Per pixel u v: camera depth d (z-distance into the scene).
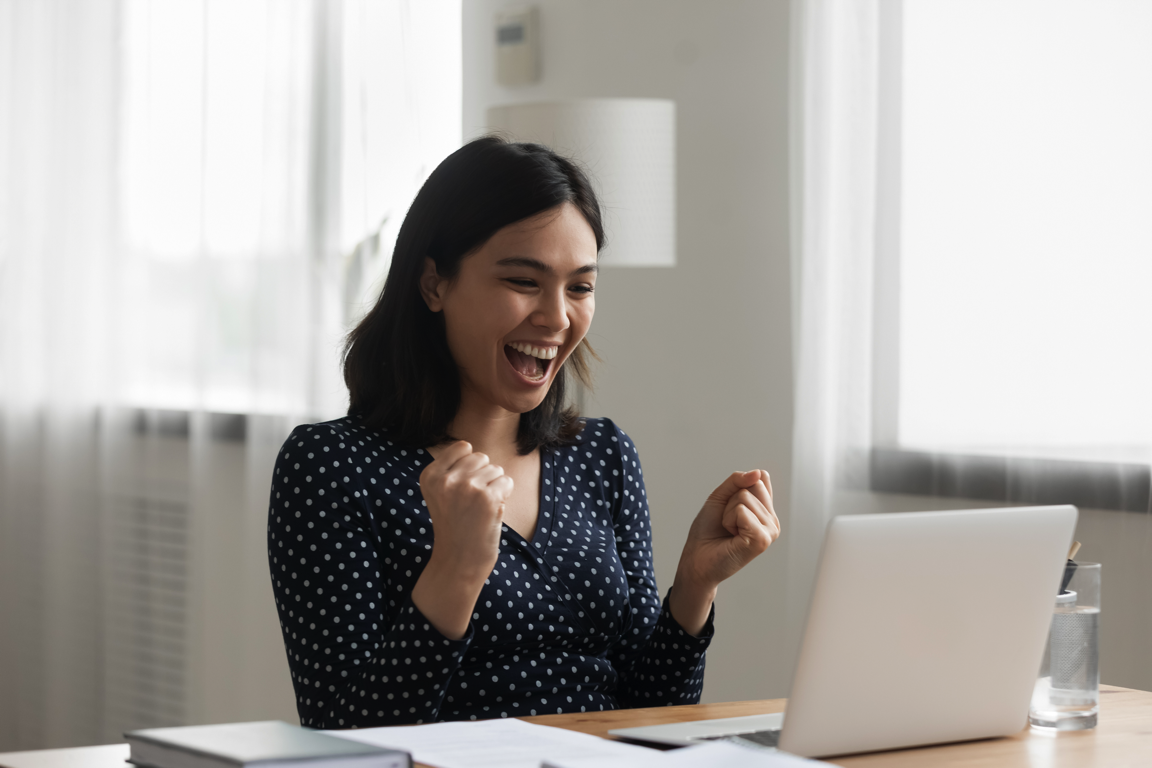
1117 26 2.11
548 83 3.07
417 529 1.42
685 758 0.94
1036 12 2.19
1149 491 2.06
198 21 3.38
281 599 1.39
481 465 1.23
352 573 1.37
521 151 1.46
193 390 3.32
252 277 3.24
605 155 2.56
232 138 3.27
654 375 2.89
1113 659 2.10
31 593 3.64
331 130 3.13
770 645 2.64
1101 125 2.12
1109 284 2.11
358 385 1.53
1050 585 1.11
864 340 2.39
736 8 2.72
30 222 3.66
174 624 3.38
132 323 3.51
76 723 3.55
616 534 1.63
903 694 1.05
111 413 3.50
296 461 1.41
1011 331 2.21
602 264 2.58
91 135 3.58
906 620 1.03
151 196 3.46
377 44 3.08
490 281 1.43
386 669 1.22
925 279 2.32
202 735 0.93
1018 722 1.14
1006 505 2.21
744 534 1.43
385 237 3.06
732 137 2.73
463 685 1.40
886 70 2.36
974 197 2.26
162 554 3.41
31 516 3.65
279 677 3.18
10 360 3.65
